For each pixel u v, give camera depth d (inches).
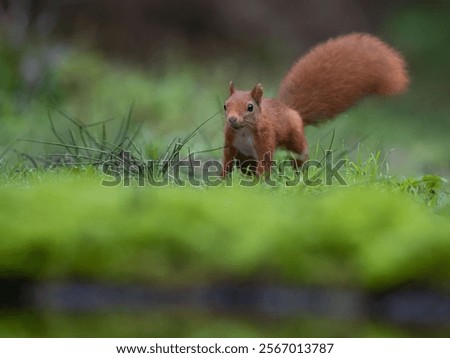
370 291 201.2
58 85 906.1
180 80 1004.6
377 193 213.9
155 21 1323.8
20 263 205.5
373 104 1055.6
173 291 205.8
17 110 767.1
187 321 207.6
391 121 1028.5
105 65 1021.2
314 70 490.0
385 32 1389.0
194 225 203.2
